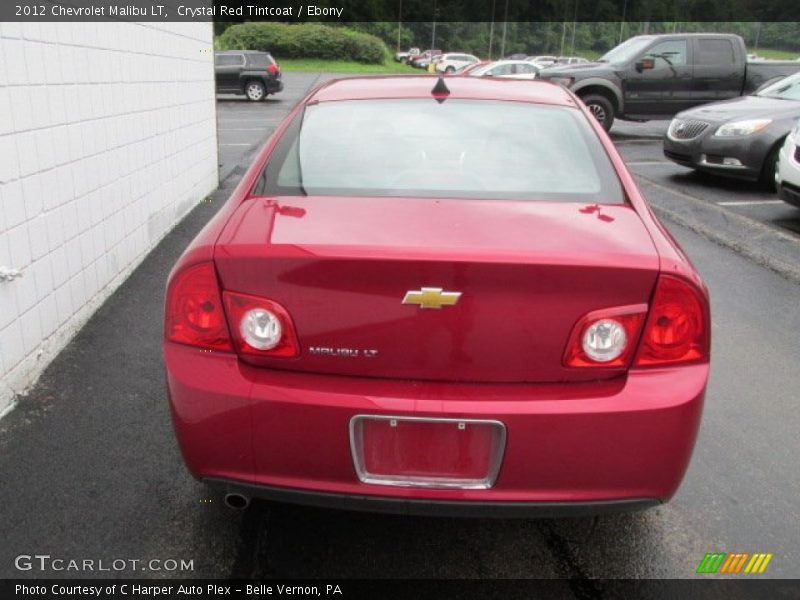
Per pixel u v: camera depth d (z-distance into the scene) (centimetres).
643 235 219
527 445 195
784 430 331
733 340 435
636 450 198
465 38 7206
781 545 253
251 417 200
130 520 256
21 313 340
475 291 193
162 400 340
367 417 197
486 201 239
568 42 7581
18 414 323
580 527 261
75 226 412
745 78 1421
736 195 876
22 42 343
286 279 197
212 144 843
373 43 4869
